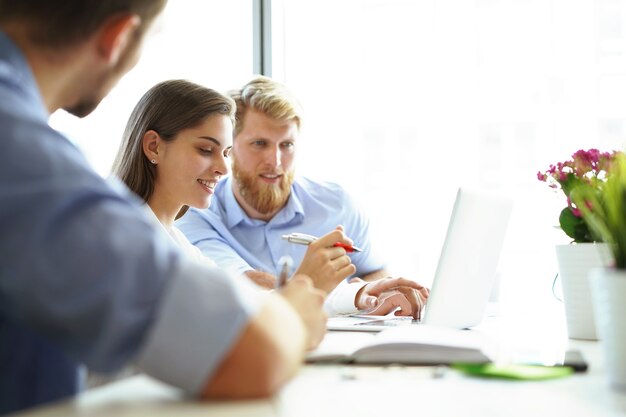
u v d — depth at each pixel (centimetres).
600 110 306
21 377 78
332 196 266
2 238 66
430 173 321
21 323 71
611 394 75
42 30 76
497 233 153
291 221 257
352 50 328
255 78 261
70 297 66
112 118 284
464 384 81
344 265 165
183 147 198
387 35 326
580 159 134
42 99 79
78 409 66
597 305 80
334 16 329
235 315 69
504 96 315
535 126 312
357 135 326
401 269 319
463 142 318
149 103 200
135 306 67
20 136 69
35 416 64
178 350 68
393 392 76
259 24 327
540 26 312
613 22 305
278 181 254
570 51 309
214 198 260
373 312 190
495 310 215
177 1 308
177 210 205
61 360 80
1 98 71
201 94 201
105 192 69
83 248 66
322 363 97
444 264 140
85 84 81
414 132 323
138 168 199
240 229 257
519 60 314
